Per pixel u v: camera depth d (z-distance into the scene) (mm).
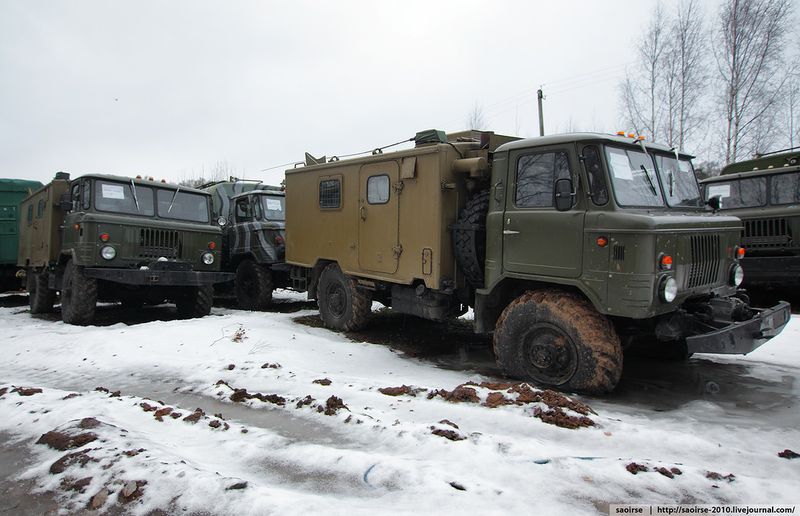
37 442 3479
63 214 9984
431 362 6430
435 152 6480
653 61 19828
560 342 5086
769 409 4559
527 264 5465
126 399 4418
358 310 7879
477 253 6160
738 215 9906
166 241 9242
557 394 4332
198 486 2672
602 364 4793
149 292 9562
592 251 4910
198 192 9930
